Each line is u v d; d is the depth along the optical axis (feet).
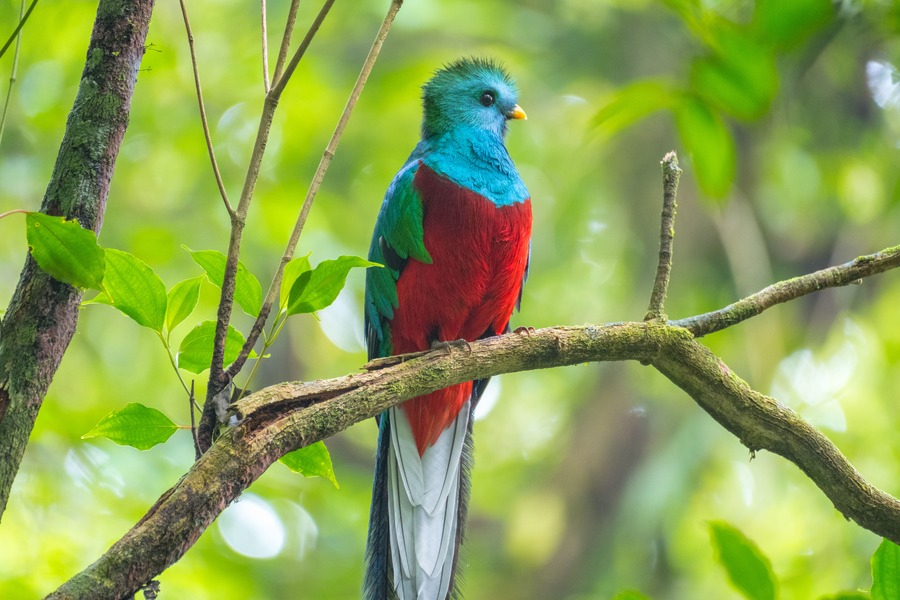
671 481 48.75
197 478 13.30
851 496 16.58
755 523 46.93
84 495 36.35
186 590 32.86
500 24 51.57
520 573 53.62
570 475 54.49
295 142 49.08
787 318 47.73
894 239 45.70
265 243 47.06
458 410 23.49
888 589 14.03
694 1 17.30
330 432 14.85
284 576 49.90
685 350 17.17
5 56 43.83
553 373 60.13
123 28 14.42
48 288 13.69
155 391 48.80
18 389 13.35
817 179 47.21
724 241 44.96
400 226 23.95
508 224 23.99
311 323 56.65
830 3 16.30
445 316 24.56
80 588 12.07
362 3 50.75
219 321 14.51
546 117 54.60
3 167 46.75
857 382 47.16
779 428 16.89
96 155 14.10
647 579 50.31
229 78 48.78
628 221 52.54
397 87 50.49
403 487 22.79
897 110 44.37
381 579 21.94
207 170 48.47
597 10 52.60
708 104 17.66
